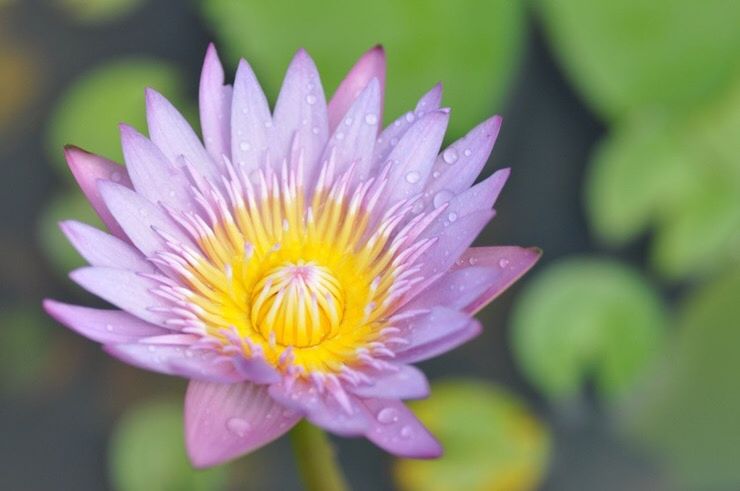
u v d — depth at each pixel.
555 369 0.82
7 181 0.88
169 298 0.69
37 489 0.83
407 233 0.69
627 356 0.82
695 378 0.82
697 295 0.83
